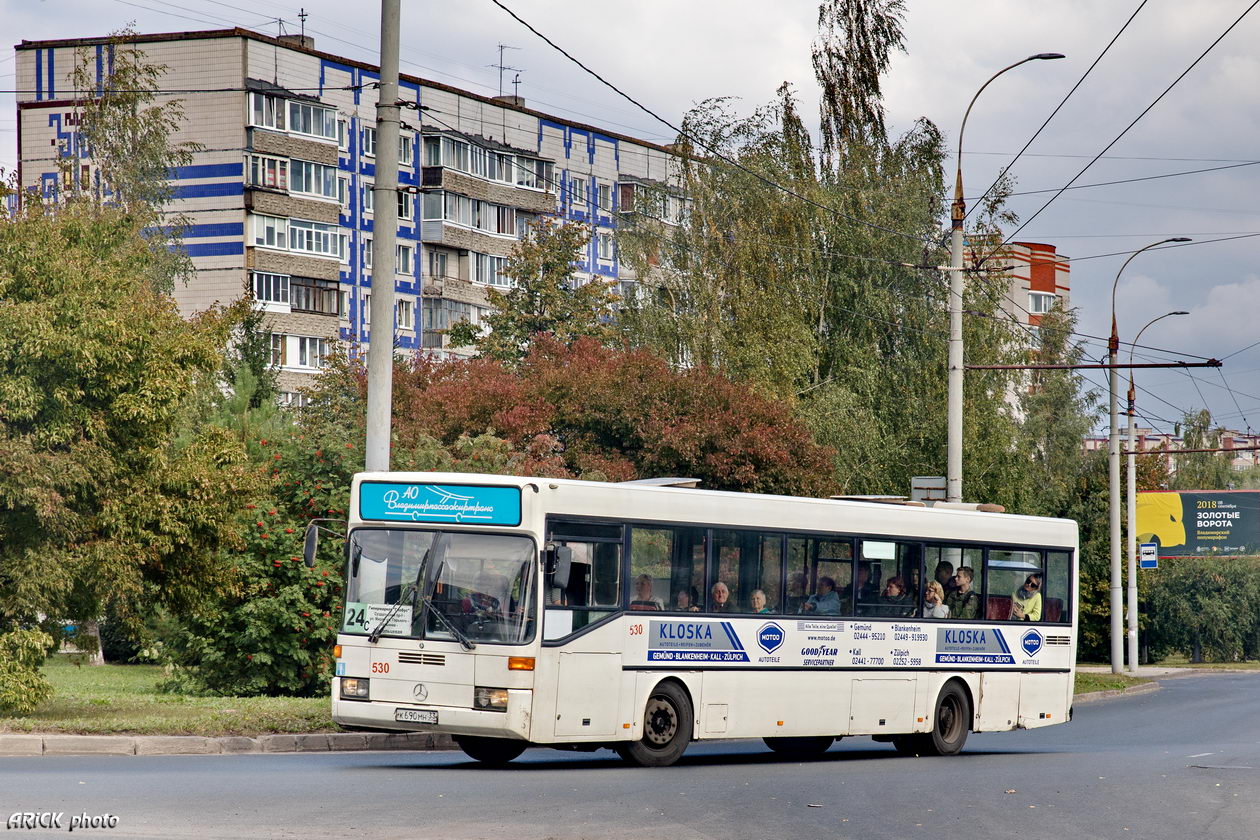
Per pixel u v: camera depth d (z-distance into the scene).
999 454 53.28
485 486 19.84
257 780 16.64
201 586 26.78
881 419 51.47
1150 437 117.38
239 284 73.62
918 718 24.86
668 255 55.59
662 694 21.14
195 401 41.53
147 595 26.98
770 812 15.67
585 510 20.23
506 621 19.44
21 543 23.78
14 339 23.36
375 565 20.09
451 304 84.94
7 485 22.97
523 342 68.94
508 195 89.50
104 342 24.23
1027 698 26.86
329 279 77.50
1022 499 56.09
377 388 24.08
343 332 79.88
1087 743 30.22
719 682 21.73
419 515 20.05
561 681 19.67
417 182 84.12
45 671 42.41
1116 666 61.81
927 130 55.69
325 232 77.38
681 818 14.92
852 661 23.73
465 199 86.06
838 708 23.45
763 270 52.62
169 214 72.56
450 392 47.06
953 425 35.25
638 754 20.81
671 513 21.31
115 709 24.28
